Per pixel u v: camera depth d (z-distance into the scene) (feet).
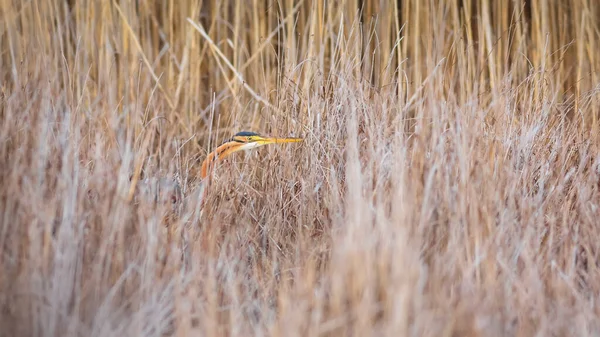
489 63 43.47
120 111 44.24
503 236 29.37
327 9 46.91
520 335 24.64
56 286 25.30
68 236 26.71
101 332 24.57
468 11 45.88
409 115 43.57
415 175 29.60
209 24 50.67
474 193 29.25
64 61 41.01
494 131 35.37
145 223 29.63
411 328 23.11
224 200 35.81
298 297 24.90
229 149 38.22
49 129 31.73
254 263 31.76
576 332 25.04
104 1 45.62
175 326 25.81
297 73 43.96
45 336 24.45
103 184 29.66
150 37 49.39
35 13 44.52
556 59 48.06
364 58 41.27
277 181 37.68
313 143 38.11
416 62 43.29
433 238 29.40
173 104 46.50
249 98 47.88
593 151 37.86
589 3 49.19
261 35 47.96
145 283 27.17
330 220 33.55
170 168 37.37
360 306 22.84
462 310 24.07
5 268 25.95
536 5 46.26
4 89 34.88
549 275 29.07
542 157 36.01
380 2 46.39
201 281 28.45
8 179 28.12
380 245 25.43
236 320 25.09
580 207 33.40
